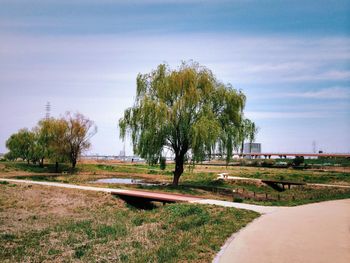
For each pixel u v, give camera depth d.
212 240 11.15
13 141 73.38
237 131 33.50
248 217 15.64
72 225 17.84
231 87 35.28
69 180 43.56
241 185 42.56
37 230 16.95
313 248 9.86
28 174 52.91
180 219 16.28
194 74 33.84
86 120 59.56
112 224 17.86
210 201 22.28
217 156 33.72
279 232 12.08
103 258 10.92
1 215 20.91
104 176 52.62
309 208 18.91
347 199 24.86
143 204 27.19
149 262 9.55
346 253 9.32
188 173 57.62
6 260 11.91
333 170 59.69
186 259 9.21
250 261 8.69
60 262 11.36
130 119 35.06
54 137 57.53
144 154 33.19
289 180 44.69
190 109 33.25
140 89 35.09
